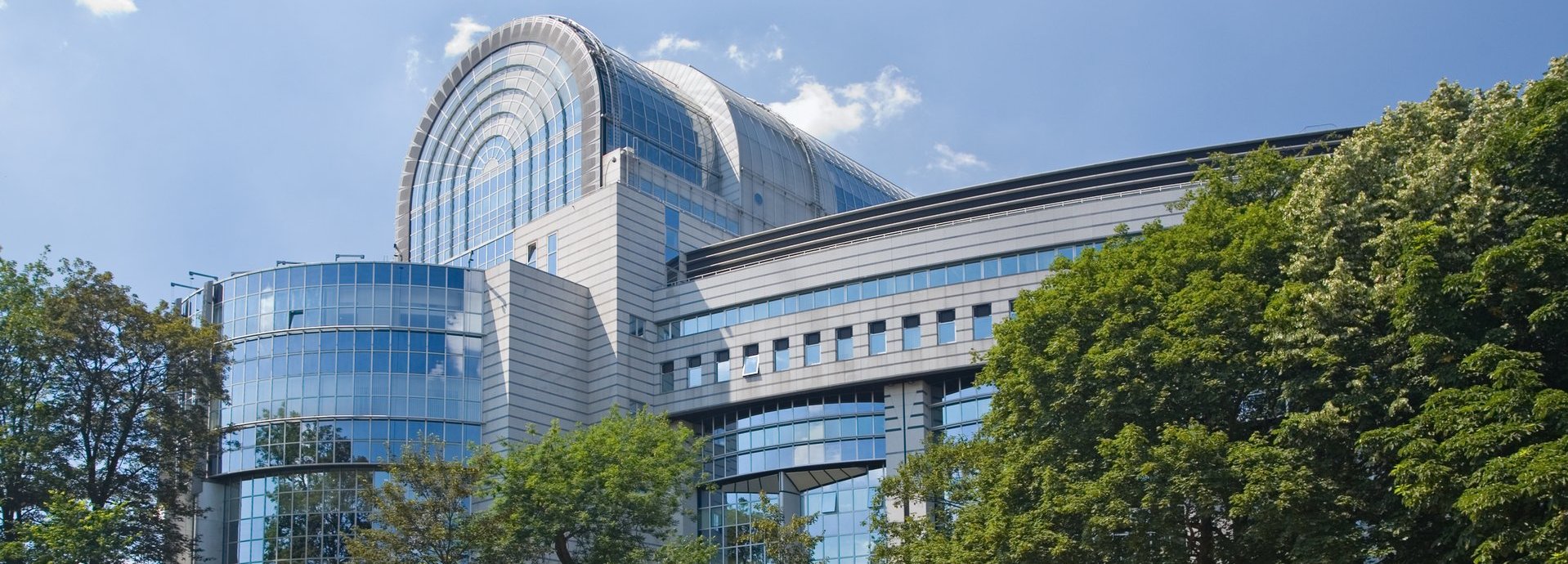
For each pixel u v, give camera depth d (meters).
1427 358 35.47
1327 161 44.84
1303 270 40.19
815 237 88.94
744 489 84.88
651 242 92.56
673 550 59.62
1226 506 39.91
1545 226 34.19
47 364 59.59
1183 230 46.22
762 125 112.25
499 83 109.88
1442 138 42.16
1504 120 38.66
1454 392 34.03
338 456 82.50
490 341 87.12
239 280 88.00
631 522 58.78
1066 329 44.91
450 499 56.56
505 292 86.75
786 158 111.69
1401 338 36.91
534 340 87.00
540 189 103.19
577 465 58.91
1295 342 38.94
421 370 85.44
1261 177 50.94
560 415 87.25
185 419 63.47
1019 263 78.50
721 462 85.69
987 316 78.38
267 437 83.62
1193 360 41.00
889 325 80.94
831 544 81.00
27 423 59.34
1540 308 33.66
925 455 56.00
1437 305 35.72
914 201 85.88
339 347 84.75
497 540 55.97
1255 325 39.94
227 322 87.50
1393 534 36.47
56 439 57.84
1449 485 33.41
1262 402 41.78
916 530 52.75
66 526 51.16
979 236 79.75
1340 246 40.22
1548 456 30.84
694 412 86.88
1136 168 80.81
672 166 103.00
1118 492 40.25
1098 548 40.53
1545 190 36.34
